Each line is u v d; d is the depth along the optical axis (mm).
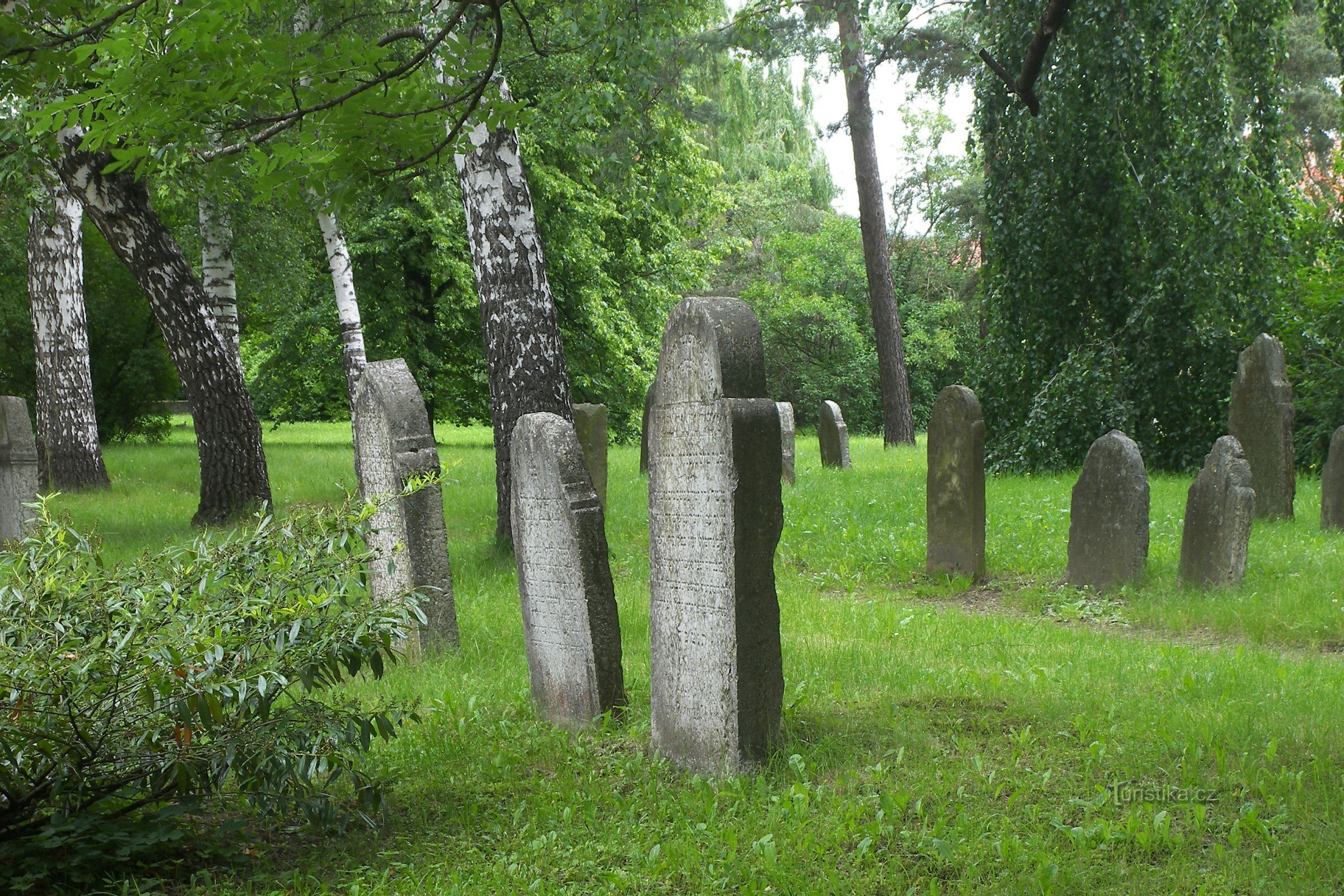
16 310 24219
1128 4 15992
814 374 44688
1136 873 3619
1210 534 8609
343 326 16516
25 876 3648
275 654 3914
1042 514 12359
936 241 43562
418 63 4750
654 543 5000
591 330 25203
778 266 45906
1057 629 7879
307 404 32094
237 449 13297
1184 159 15969
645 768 4902
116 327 27062
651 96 11109
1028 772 4547
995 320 18016
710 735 4797
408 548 7242
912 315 43406
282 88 4887
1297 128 27578
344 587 4160
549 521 5781
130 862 3939
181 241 21656
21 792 3828
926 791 4375
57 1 4988
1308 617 7648
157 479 18891
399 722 4188
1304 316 16734
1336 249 17312
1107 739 4957
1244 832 3902
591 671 5594
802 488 15266
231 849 4109
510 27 9828
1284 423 12039
